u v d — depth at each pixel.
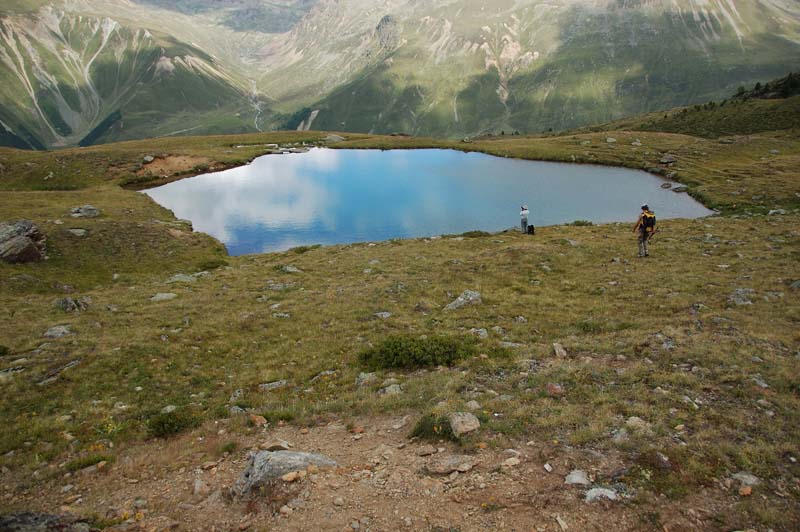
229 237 59.97
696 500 8.28
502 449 10.40
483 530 7.85
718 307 20.92
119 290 33.62
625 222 53.72
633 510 8.05
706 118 129.25
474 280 30.41
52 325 24.33
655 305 22.31
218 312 27.08
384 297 27.80
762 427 10.74
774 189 57.38
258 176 94.38
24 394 16.84
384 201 75.06
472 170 95.12
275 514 8.76
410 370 17.69
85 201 66.50
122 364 19.58
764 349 15.39
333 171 97.69
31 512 9.02
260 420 13.88
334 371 18.31
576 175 86.56
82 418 15.35
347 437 12.32
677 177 77.25
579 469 9.34
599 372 14.61
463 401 13.33
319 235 59.91
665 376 13.69
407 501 8.81
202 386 18.08
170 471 11.47
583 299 24.95
